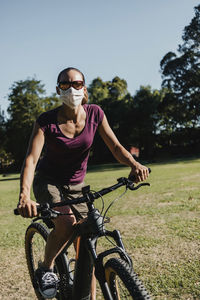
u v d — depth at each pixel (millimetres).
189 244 4367
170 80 47781
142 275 3479
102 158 51156
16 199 11352
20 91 53406
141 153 52656
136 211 6855
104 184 13453
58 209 2486
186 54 46156
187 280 3256
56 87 2543
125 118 50406
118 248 2033
